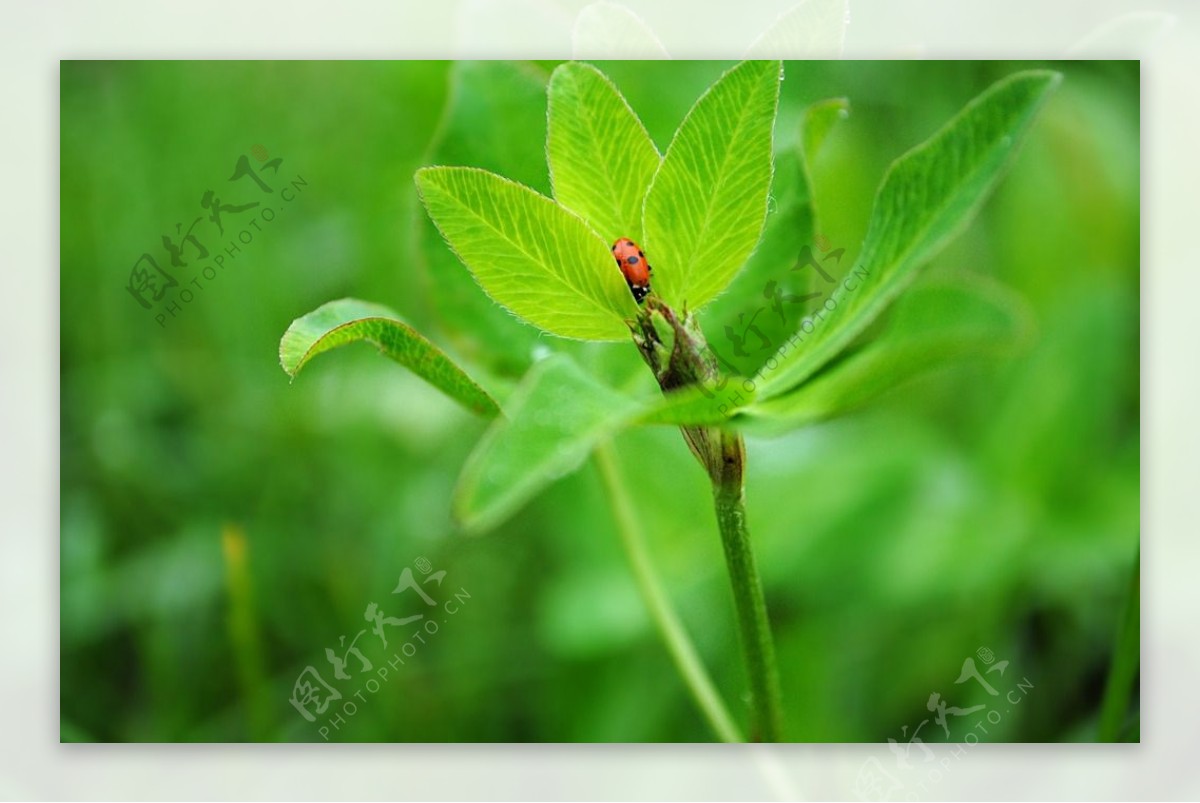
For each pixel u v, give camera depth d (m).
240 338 0.46
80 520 0.42
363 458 0.45
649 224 0.30
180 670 0.40
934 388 0.43
